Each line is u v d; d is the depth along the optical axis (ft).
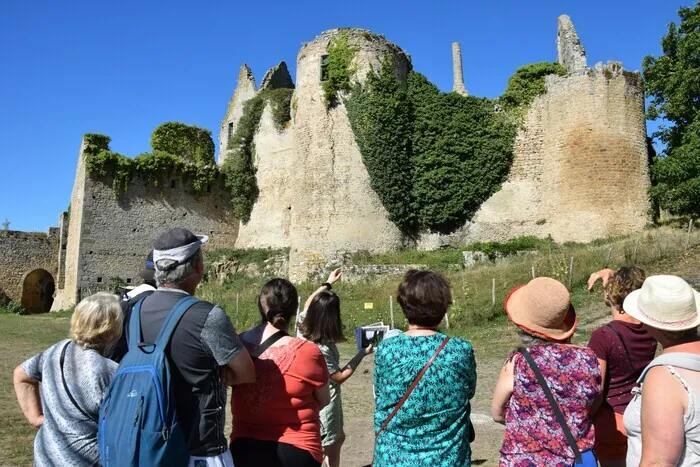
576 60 87.40
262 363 11.94
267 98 114.52
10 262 121.60
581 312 46.85
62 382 10.78
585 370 10.45
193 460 10.18
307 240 89.30
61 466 10.34
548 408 10.24
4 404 28.86
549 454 10.04
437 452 10.34
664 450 8.72
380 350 11.24
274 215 109.40
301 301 67.46
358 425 25.49
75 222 105.09
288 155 109.09
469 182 90.22
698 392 8.80
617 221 79.41
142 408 9.53
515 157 90.12
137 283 104.37
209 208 114.42
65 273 108.88
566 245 79.46
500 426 24.43
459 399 10.60
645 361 12.97
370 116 88.89
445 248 89.15
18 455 20.76
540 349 10.70
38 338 57.88
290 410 11.87
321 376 12.23
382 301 61.67
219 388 10.80
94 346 11.31
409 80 93.40
